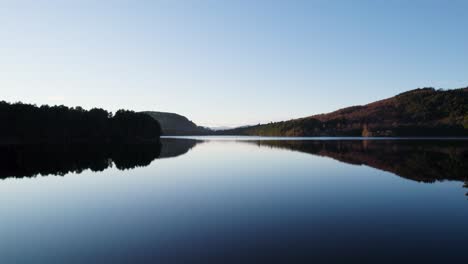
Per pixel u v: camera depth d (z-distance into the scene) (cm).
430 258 1004
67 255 1079
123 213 1608
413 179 2597
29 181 2611
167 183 2511
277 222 1420
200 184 2456
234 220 1459
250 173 3073
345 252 1059
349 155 4938
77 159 4444
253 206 1730
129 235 1265
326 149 6462
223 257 1029
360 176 2809
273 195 2028
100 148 6906
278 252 1066
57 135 8594
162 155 5238
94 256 1064
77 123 9175
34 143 7962
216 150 6512
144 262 1006
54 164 3816
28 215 1591
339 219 1461
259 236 1229
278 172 3136
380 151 5538
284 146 7925
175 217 1522
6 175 2933
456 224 1366
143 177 2830
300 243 1148
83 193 2128
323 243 1145
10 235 1286
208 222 1433
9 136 7538
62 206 1770
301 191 2155
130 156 5009
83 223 1444
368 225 1362
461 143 7731
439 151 5188
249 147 7581
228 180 2653
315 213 1573
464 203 1756
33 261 1034
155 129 12419
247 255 1042
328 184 2419
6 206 1781
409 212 1577
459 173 2864
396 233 1250
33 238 1248
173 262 1002
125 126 10788
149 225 1397
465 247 1095
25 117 7862
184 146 8150
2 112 7394
